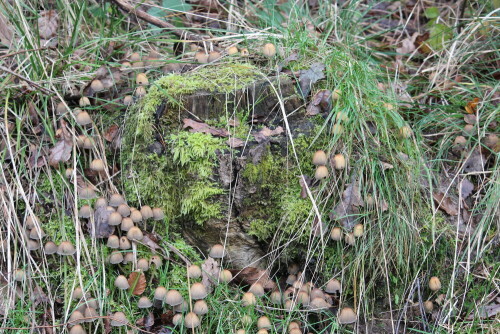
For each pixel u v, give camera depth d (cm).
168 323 118
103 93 132
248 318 116
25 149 127
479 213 127
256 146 119
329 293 120
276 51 131
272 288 122
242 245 122
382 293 121
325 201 120
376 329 120
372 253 119
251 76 125
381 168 121
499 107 132
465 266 123
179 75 127
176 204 121
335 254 120
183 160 119
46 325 115
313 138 122
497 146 132
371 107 126
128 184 123
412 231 121
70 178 124
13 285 117
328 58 129
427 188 127
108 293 118
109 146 127
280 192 120
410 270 121
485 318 120
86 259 120
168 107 121
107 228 120
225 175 119
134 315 118
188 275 117
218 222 120
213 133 121
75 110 129
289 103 123
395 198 121
